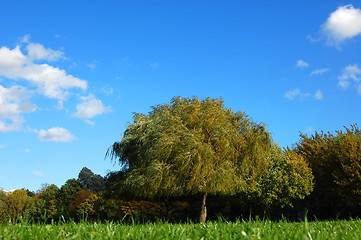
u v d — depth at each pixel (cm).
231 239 335
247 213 2784
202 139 2120
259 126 2341
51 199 4044
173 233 365
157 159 2092
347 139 2695
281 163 2498
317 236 350
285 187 2442
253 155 2252
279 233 371
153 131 2200
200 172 2047
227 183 2097
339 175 2516
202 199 2519
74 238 338
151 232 366
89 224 471
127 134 2359
